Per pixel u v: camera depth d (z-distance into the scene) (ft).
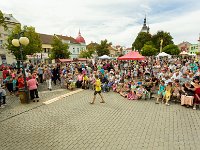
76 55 201.16
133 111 29.84
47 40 166.09
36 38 107.86
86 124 24.32
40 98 38.73
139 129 22.45
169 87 34.30
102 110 30.42
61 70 62.44
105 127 23.22
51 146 18.66
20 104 34.27
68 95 41.73
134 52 63.67
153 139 19.79
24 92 34.40
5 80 42.75
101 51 183.21
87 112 29.40
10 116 27.55
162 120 25.49
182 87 34.32
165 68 57.06
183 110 30.27
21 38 33.94
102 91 47.32
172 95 35.14
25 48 100.37
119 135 20.88
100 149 17.88
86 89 49.62
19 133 21.88
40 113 29.09
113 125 23.84
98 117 26.96
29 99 35.53
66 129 22.81
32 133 21.83
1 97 33.42
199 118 26.25
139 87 39.06
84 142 19.35
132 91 38.91
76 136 20.80
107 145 18.63
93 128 22.97
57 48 132.05
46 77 50.57
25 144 19.19
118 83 47.09
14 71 48.75
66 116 27.58
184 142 19.06
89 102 35.78
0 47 127.75
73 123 24.75
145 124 24.07
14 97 40.22
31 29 104.88
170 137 20.24
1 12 66.39
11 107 32.32
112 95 42.63
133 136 20.57
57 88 50.62
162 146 18.26
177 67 59.31
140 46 226.79
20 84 36.27
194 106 30.94
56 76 56.39
